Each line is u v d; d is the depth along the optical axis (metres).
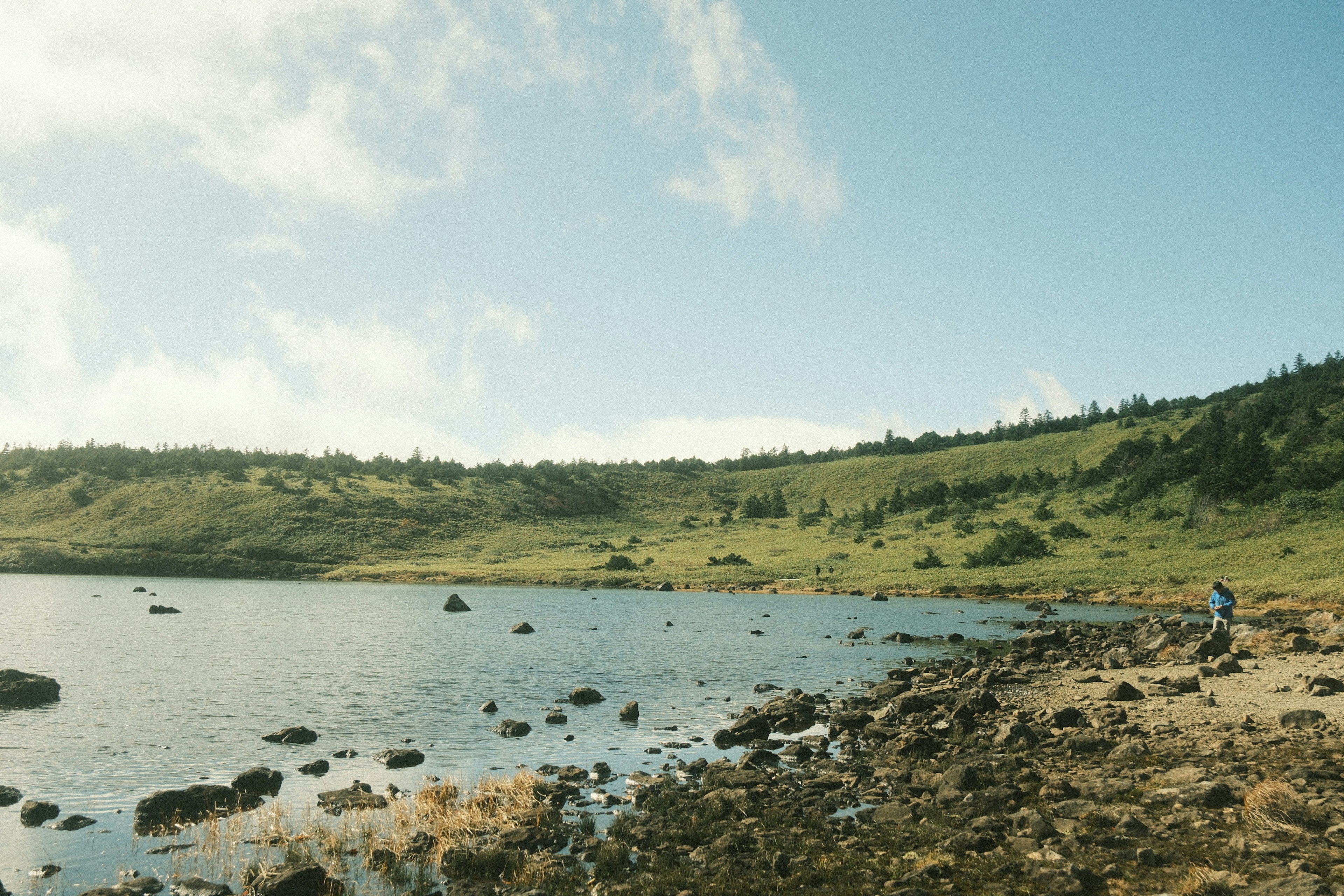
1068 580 80.94
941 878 10.14
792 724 23.44
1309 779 12.45
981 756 17.19
